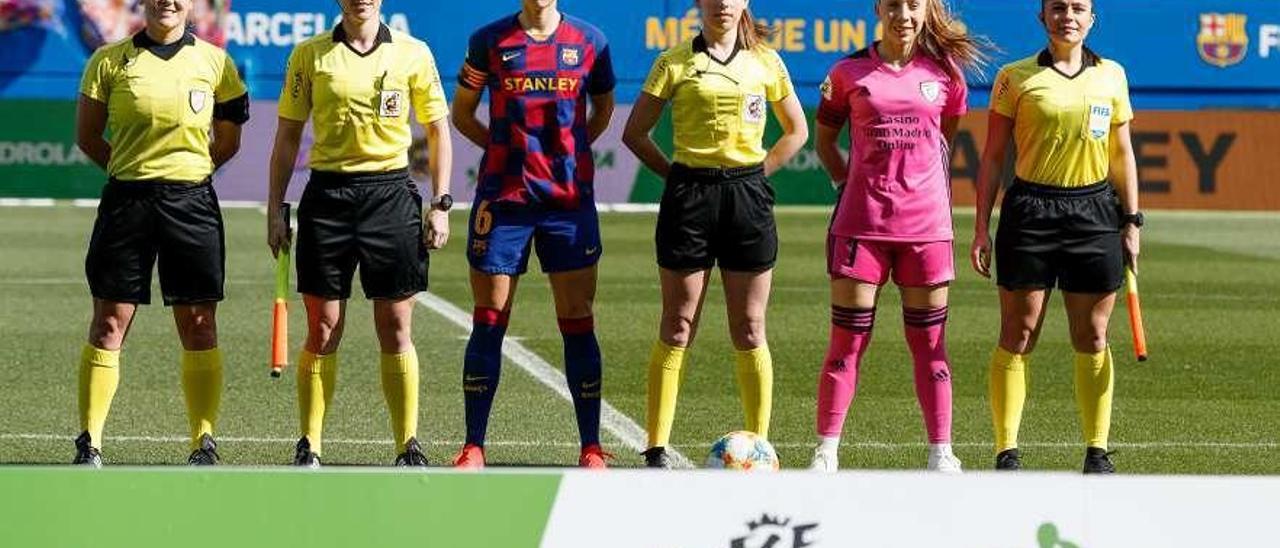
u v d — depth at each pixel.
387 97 22.28
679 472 12.62
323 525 12.43
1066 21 22.30
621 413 28.52
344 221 22.47
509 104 22.55
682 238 22.88
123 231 22.66
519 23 22.69
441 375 32.19
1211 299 45.34
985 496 12.58
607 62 23.12
